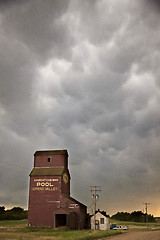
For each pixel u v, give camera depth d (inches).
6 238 1446.9
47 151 2883.9
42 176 2706.7
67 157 2938.0
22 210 6063.0
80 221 2566.4
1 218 4877.0
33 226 2556.6
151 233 2309.3
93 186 2847.0
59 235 1657.2
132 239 1542.8
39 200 2632.9
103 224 2869.1
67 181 2849.4
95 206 2810.0
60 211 2485.2
